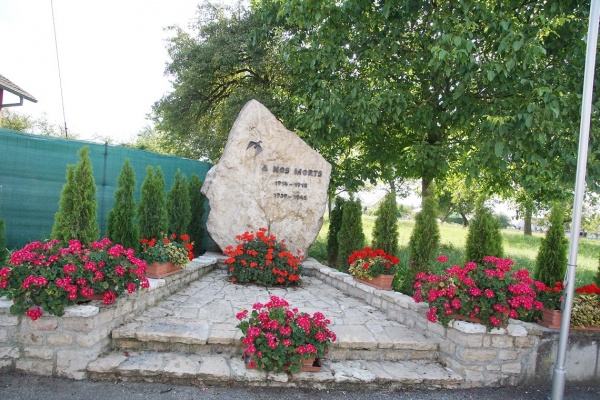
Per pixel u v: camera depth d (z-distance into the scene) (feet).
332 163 28.07
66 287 10.82
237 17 41.29
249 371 11.28
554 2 18.70
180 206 23.12
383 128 27.02
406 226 66.69
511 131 19.49
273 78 39.58
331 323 14.51
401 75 24.35
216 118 45.73
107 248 12.78
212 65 38.93
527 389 12.23
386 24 22.56
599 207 33.60
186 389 10.83
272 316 11.57
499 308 11.73
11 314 11.18
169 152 57.57
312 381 11.30
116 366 11.11
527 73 19.63
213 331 12.80
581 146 11.03
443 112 23.13
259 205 24.04
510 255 38.09
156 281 15.37
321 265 23.39
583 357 12.87
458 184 33.99
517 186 26.35
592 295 13.74
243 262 20.10
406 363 12.76
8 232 19.42
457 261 29.25
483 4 19.07
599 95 18.66
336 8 22.58
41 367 11.16
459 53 17.84
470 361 12.03
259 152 24.11
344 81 24.00
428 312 12.82
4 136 19.11
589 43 10.99
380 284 17.20
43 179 20.36
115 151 23.27
